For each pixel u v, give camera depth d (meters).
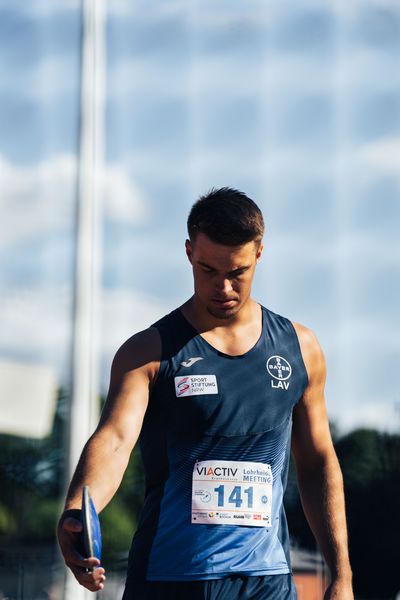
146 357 4.50
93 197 17.48
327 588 4.49
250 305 4.71
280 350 4.66
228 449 4.46
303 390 4.69
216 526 4.41
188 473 4.44
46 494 23.33
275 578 4.44
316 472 4.73
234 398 4.49
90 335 16.80
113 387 4.48
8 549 17.83
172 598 4.38
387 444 15.66
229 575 4.38
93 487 4.09
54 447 23.14
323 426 4.78
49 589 17.17
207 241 4.32
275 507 4.52
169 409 4.46
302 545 11.80
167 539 4.42
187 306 4.66
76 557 3.74
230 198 4.38
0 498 23.08
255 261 4.45
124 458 4.25
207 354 4.54
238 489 4.44
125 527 18.69
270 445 4.52
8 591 17.11
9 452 23.28
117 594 15.43
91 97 17.84
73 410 16.31
